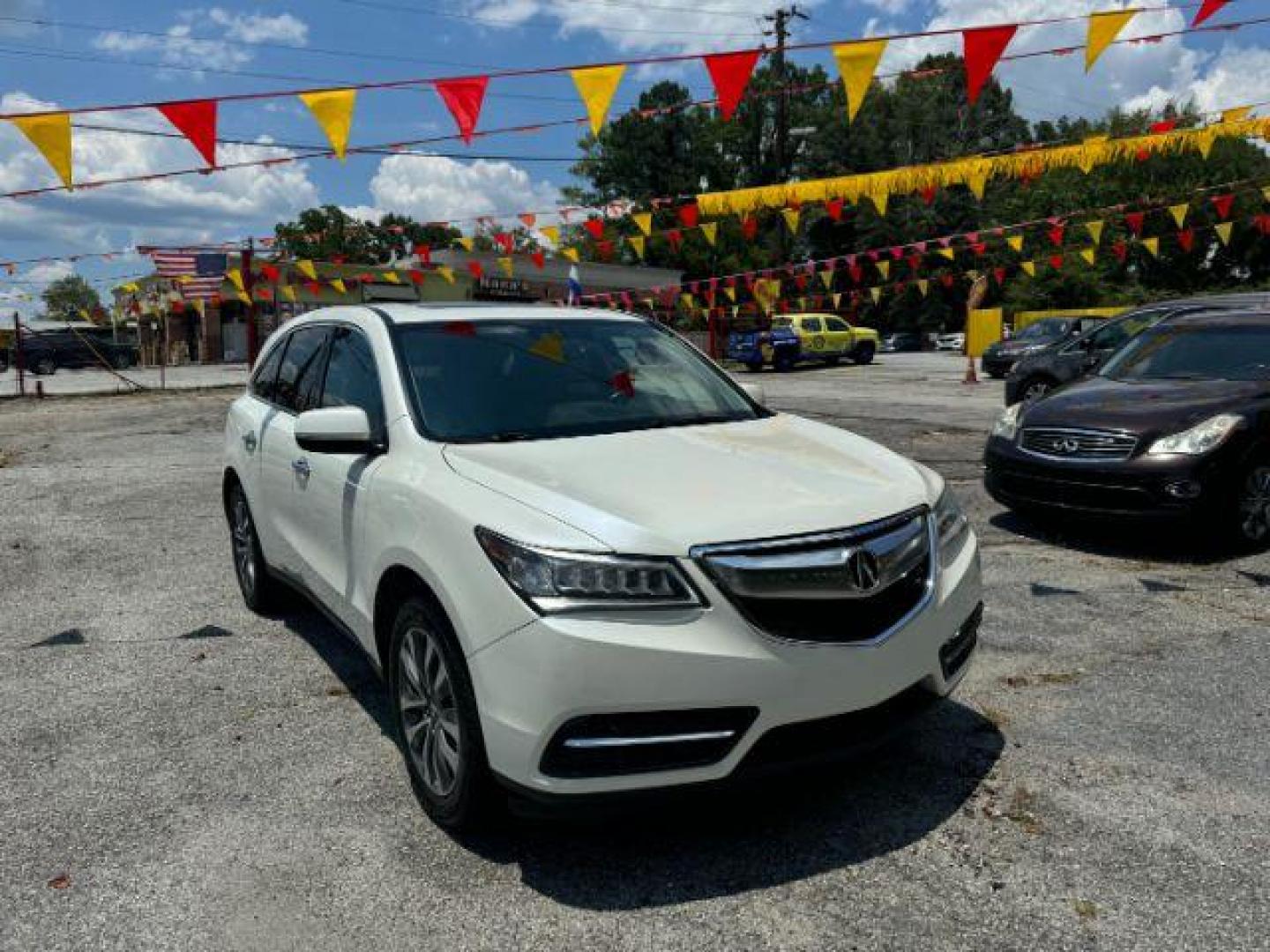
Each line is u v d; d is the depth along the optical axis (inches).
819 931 99.4
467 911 104.4
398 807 128.3
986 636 185.9
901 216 2079.2
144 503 348.5
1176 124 398.3
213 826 124.0
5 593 237.0
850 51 216.5
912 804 124.1
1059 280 1615.4
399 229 655.1
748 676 102.3
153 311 1421.0
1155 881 106.0
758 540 106.1
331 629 203.8
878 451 142.5
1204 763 132.3
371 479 136.8
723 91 219.5
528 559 105.1
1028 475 258.7
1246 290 1609.3
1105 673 165.8
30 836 122.5
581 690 100.4
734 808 124.7
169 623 209.5
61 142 210.4
